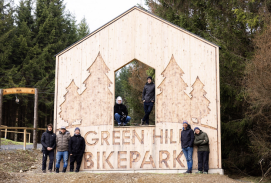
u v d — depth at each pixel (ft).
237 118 42.06
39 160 42.37
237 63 39.32
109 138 33.50
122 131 33.40
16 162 38.32
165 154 32.35
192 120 32.32
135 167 32.63
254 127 37.73
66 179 27.22
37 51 94.12
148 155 32.63
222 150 41.01
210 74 32.50
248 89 34.58
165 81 33.53
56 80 35.42
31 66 90.63
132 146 33.04
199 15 48.70
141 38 34.58
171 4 52.95
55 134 33.40
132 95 65.67
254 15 40.06
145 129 33.12
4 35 88.17
